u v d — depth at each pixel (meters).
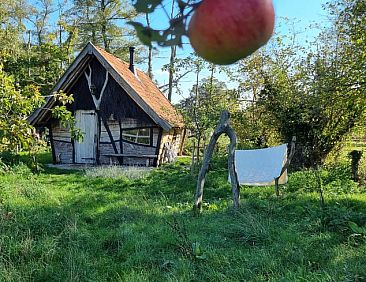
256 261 3.57
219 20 0.55
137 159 12.84
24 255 3.82
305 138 10.47
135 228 4.81
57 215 5.20
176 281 3.19
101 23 22.81
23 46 19.48
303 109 9.94
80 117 13.48
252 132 11.52
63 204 6.37
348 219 4.72
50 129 13.57
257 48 0.58
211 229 4.65
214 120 9.77
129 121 12.91
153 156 12.49
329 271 3.27
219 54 0.57
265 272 3.38
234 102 11.23
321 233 4.37
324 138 10.44
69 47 20.94
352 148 10.85
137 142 12.86
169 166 12.24
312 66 9.53
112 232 4.66
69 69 12.62
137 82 14.48
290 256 3.71
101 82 13.12
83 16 23.11
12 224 4.55
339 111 9.93
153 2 0.59
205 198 7.33
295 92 10.45
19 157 11.33
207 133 10.04
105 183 9.09
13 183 7.54
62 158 13.62
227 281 3.19
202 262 3.64
